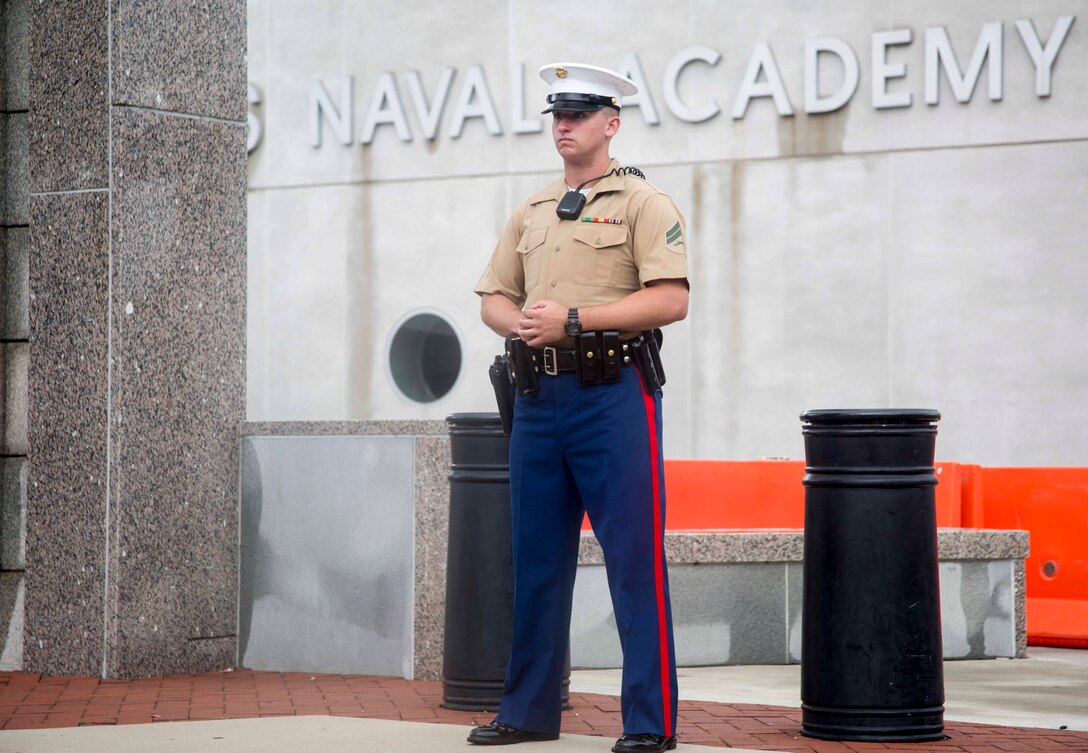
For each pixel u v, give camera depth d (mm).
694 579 8984
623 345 5566
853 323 15328
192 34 8352
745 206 15812
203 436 8344
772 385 15617
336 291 17797
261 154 18234
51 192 8188
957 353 14922
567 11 16656
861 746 5922
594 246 5598
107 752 5598
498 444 6855
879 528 6039
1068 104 14562
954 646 9430
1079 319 14484
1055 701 7402
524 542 5840
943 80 15031
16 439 8461
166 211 8211
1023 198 14711
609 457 5586
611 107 5699
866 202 15328
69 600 8102
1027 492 10852
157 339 8156
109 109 8039
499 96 17031
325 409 17828
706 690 7809
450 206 17234
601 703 7148
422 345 17609
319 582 8188
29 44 8273
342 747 5711
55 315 8172
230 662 8406
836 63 15477
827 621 6074
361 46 17719
